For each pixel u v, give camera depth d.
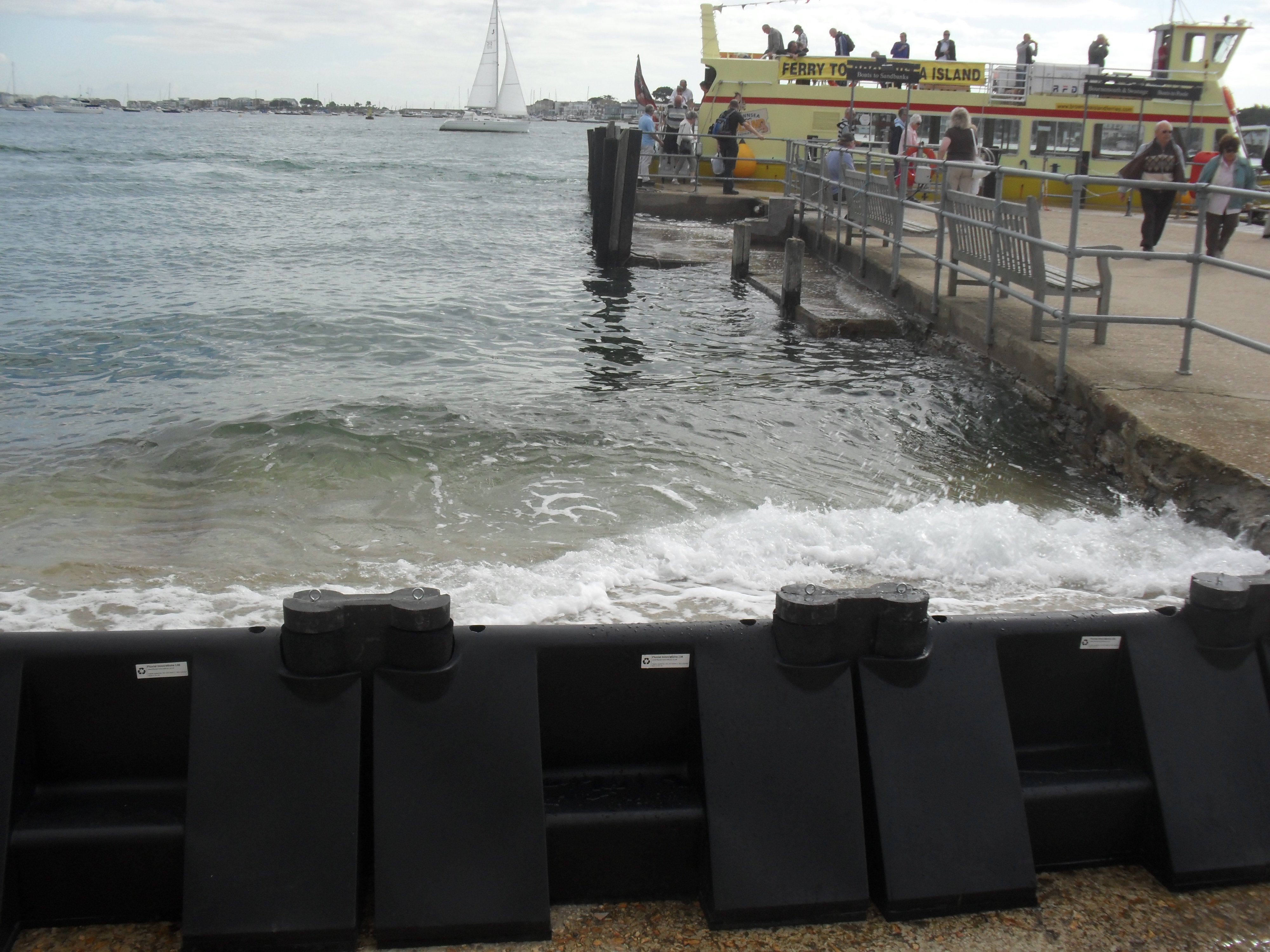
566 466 6.76
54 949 2.37
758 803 2.53
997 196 8.95
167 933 2.43
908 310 11.89
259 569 4.83
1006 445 7.43
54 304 14.08
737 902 2.45
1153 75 23.94
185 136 98.12
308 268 18.59
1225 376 7.14
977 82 24.02
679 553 4.91
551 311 14.09
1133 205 23.88
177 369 10.27
